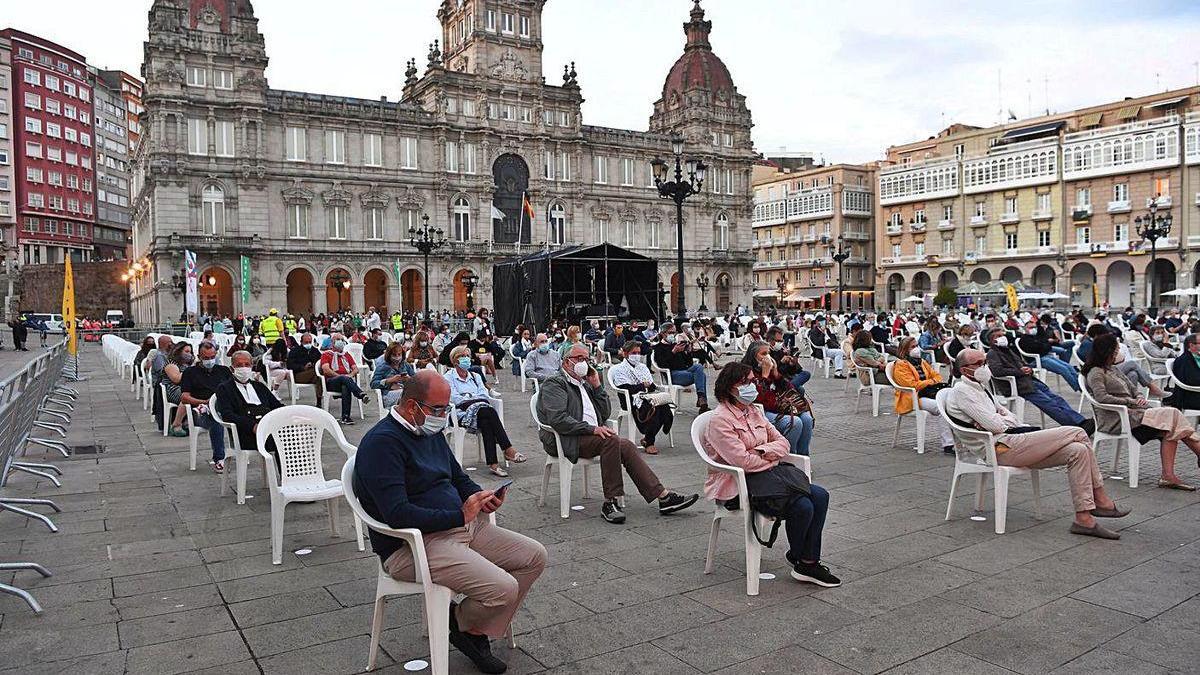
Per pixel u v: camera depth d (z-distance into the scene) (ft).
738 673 16.75
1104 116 246.88
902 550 24.68
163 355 50.42
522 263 125.49
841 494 31.83
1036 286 257.14
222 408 30.99
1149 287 228.43
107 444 44.91
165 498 32.09
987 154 264.52
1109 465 36.35
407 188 215.51
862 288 313.12
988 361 41.55
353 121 207.51
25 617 19.95
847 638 18.35
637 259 129.18
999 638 18.21
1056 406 38.75
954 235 275.80
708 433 22.75
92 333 184.55
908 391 41.34
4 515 29.43
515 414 57.16
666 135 262.47
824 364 83.15
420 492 18.16
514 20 232.73
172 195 186.60
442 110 218.18
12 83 302.25
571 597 21.16
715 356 82.58
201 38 189.57
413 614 20.26
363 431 50.34
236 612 20.30
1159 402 43.24
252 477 35.88
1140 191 229.04
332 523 26.84
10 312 267.59
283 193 200.13
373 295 241.35
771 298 332.39
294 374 59.93
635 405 41.37
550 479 35.32
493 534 18.78
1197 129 217.15
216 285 204.44
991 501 30.37
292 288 230.07
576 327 61.26
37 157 309.22
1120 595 20.66
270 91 199.31
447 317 181.98
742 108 276.82
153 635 18.88
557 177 239.09
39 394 41.73
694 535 26.66
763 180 351.25
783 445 22.67
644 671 16.93
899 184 293.23
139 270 226.58
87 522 28.58
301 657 17.74
